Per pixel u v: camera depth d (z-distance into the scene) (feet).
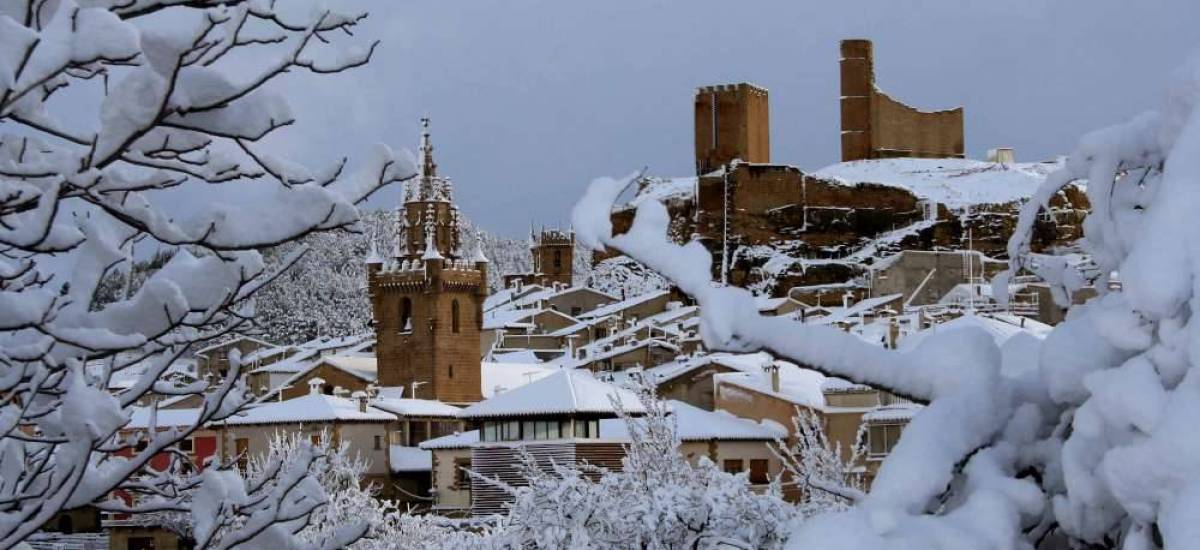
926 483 22.30
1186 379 19.56
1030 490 22.22
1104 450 21.34
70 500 29.12
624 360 384.47
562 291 632.79
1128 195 24.49
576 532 61.46
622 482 64.23
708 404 299.99
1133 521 21.07
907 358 24.07
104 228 29.86
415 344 492.13
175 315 28.19
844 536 21.13
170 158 27.63
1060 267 26.99
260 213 27.61
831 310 458.91
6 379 28.07
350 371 471.21
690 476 71.97
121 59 24.45
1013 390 23.97
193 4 26.58
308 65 26.58
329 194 27.55
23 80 23.52
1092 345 22.85
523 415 268.00
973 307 328.08
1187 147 20.52
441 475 304.09
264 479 32.32
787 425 269.44
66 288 29.27
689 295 23.68
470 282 494.59
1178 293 19.72
